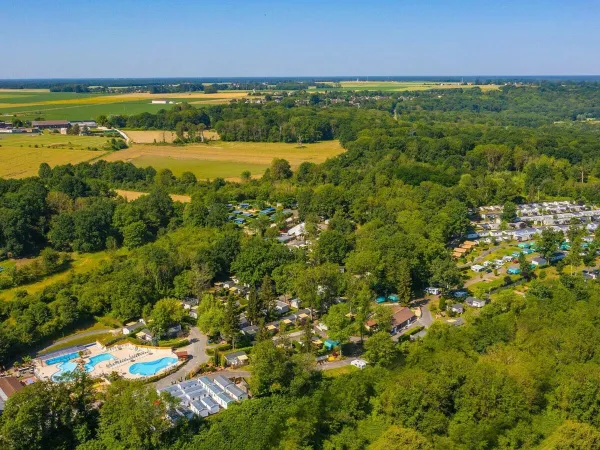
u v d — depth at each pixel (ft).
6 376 482.69
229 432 391.04
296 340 539.29
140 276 622.54
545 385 424.46
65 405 385.50
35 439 367.45
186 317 598.34
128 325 584.81
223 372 492.95
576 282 599.98
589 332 463.01
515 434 382.42
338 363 504.02
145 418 373.20
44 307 564.30
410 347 485.56
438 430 392.06
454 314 602.44
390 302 640.17
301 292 583.99
